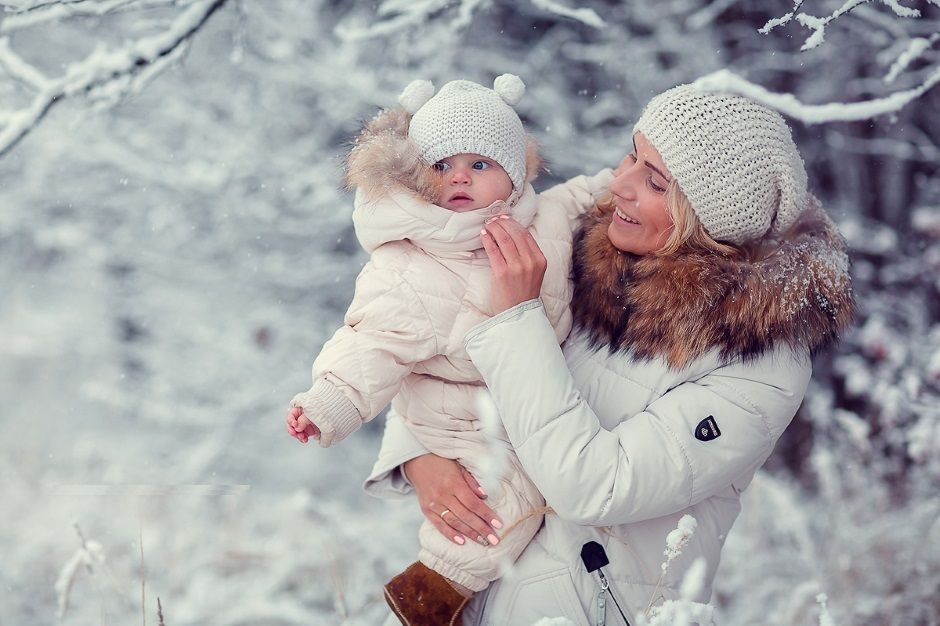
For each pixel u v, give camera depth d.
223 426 5.59
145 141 5.43
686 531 1.64
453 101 1.91
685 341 1.79
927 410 3.60
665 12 5.29
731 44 5.57
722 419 1.78
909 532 3.38
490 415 1.69
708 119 1.83
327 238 5.61
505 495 1.86
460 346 1.84
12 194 5.61
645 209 1.89
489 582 1.89
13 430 5.83
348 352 1.81
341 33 2.83
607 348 1.91
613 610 1.83
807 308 1.79
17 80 2.10
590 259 1.96
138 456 5.69
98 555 2.19
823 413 4.58
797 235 1.95
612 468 1.73
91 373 6.42
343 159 2.01
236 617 3.21
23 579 3.72
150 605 3.30
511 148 1.92
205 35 5.04
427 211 1.82
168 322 5.88
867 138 5.12
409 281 1.83
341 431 1.78
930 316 4.93
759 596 3.40
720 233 1.88
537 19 5.58
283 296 5.77
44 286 7.00
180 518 3.96
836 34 4.82
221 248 5.70
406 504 4.52
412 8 2.80
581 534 1.85
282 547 3.64
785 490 3.59
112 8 2.19
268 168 5.31
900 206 5.26
